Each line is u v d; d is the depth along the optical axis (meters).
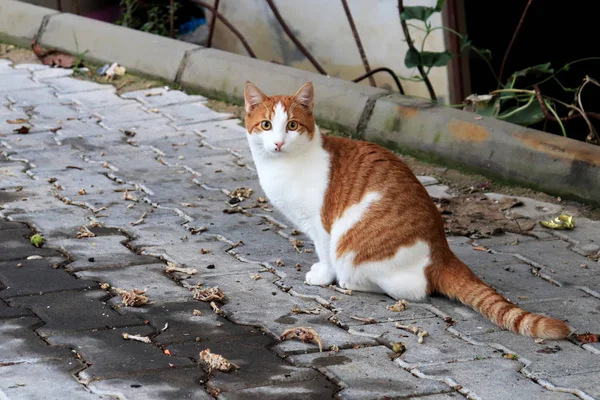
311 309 5.26
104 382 4.34
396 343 4.80
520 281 5.75
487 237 6.53
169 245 6.20
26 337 4.79
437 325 5.09
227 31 10.95
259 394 4.26
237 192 7.23
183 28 12.22
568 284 5.71
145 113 9.22
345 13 9.74
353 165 5.45
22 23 11.09
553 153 7.28
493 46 10.86
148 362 4.55
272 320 5.11
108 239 6.24
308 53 9.74
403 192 5.36
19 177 7.44
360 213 5.33
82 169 7.69
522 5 10.91
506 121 8.27
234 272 5.79
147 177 7.56
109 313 5.11
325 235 5.49
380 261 5.32
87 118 9.01
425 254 5.32
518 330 4.96
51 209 6.77
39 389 4.26
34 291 5.37
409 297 5.39
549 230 6.64
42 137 8.43
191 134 8.68
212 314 5.15
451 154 7.87
